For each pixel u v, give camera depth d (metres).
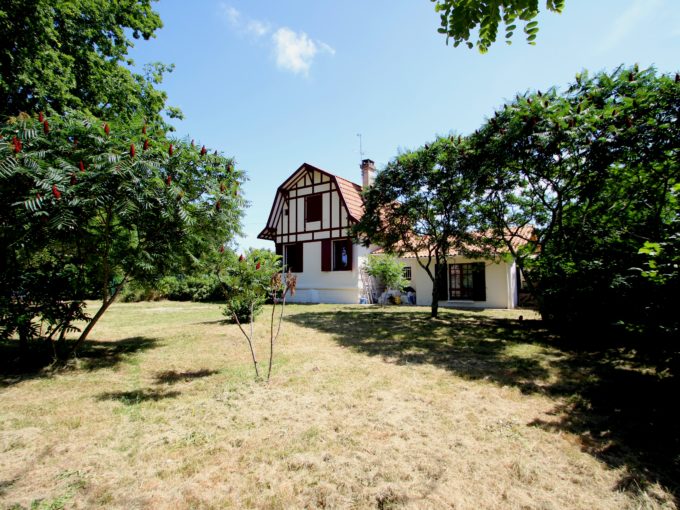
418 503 2.32
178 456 2.96
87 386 4.87
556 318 7.88
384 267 16.02
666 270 3.49
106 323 10.92
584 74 7.64
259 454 2.96
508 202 10.65
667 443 3.08
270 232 20.58
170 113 13.56
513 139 7.89
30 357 6.29
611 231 6.09
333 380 4.96
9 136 4.68
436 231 12.12
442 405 4.03
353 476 2.64
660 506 2.28
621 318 5.23
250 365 5.91
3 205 4.97
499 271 15.28
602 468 2.73
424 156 11.01
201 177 5.90
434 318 11.49
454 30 2.16
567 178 8.31
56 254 6.22
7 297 5.42
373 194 12.27
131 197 4.82
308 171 19.22
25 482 2.57
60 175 4.46
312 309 14.52
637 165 6.77
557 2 1.97
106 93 10.09
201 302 19.31
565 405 4.01
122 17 10.80
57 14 8.39
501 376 5.11
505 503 2.32
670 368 4.07
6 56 7.29
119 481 2.59
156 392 4.59
